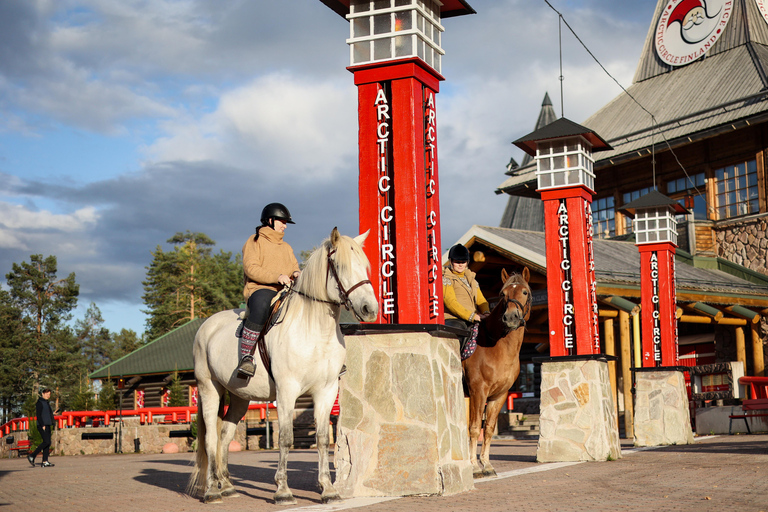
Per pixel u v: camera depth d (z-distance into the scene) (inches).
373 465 305.1
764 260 1132.5
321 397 293.4
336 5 339.6
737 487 307.9
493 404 389.4
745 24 1370.6
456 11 356.8
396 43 325.1
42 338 2598.4
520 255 830.5
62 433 1048.2
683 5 1489.9
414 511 251.6
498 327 378.6
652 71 1539.1
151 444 1006.4
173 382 1355.8
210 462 313.7
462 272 402.9
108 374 1489.9
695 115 1231.5
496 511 248.5
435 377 307.9
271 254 313.1
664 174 1294.3
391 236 318.7
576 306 490.6
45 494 377.4
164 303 2984.7
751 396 893.2
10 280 2719.0
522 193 1524.4
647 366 654.5
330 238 279.7
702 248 1194.0
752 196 1169.4
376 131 325.4
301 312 287.9
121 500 328.5
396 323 313.0
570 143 503.2
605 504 264.2
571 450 475.2
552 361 490.3
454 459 313.1
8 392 2470.5
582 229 494.9
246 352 296.2
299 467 513.0
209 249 3341.5
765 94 1140.5
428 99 334.6
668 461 446.3
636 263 978.1
